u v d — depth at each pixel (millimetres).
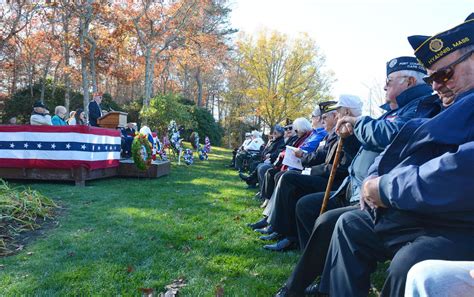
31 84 27359
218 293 2535
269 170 5020
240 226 4320
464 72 1742
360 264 1886
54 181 7395
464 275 1273
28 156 6918
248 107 28422
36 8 19656
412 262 1539
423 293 1283
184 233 3930
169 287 2621
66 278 2717
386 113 2740
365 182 1882
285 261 3213
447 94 1839
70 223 4223
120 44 22453
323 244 2240
